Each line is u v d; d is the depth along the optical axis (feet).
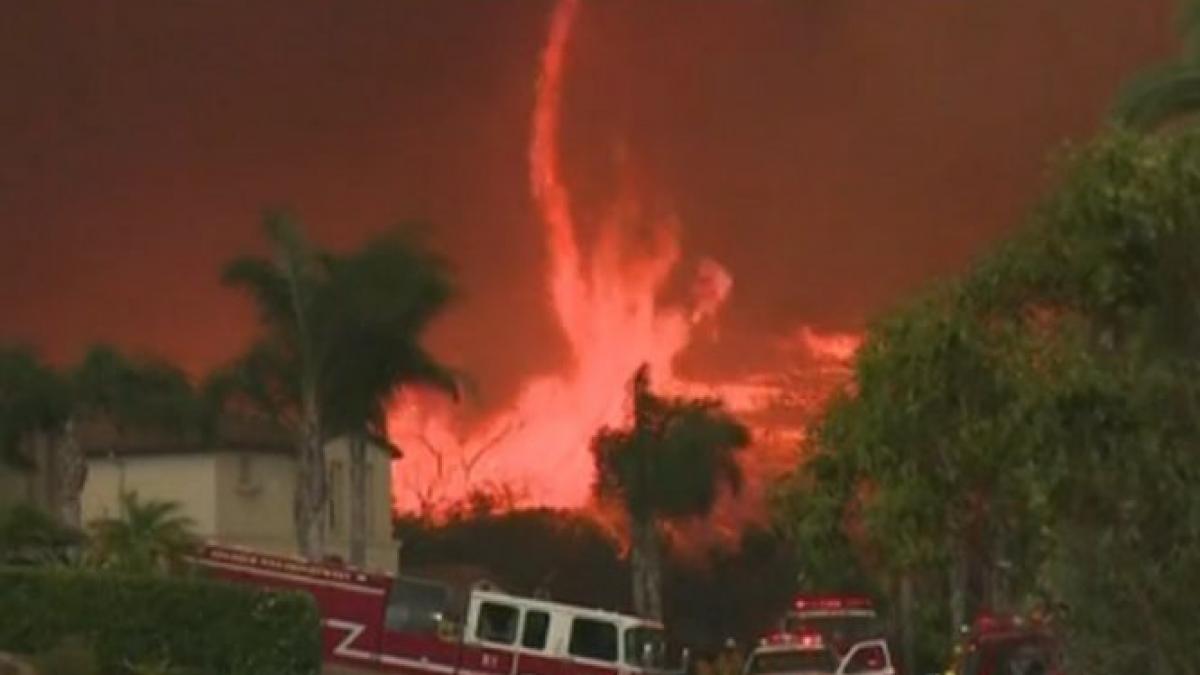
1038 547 53.57
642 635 190.29
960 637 107.65
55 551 198.80
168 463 287.48
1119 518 49.88
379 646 187.21
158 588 171.12
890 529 53.62
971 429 51.47
